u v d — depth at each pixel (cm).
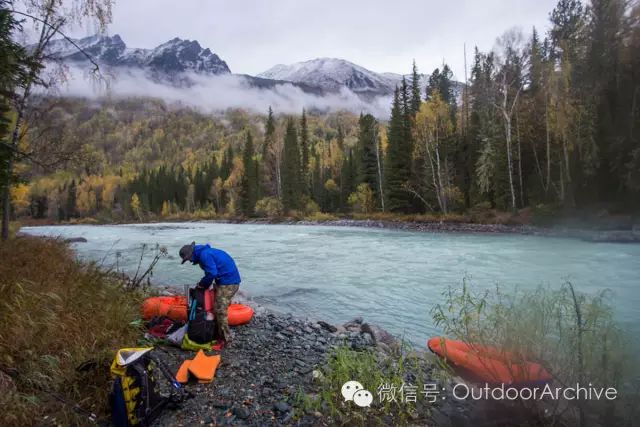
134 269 1295
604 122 2775
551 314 371
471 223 2994
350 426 318
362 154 4809
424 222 3303
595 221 2405
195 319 480
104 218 9538
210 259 489
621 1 2816
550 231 2358
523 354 356
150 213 9244
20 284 424
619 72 2770
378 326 663
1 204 991
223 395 366
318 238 2606
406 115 4147
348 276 1202
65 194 10912
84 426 294
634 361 328
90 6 823
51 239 1104
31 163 923
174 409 335
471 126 3894
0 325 353
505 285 996
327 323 691
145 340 473
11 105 831
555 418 316
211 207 8012
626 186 2508
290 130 5631
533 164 3497
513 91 3281
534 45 3344
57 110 945
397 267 1341
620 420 306
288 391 379
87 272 627
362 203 4447
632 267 1218
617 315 672
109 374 351
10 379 306
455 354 433
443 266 1337
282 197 5656
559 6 3594
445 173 3625
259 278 1191
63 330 386
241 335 566
